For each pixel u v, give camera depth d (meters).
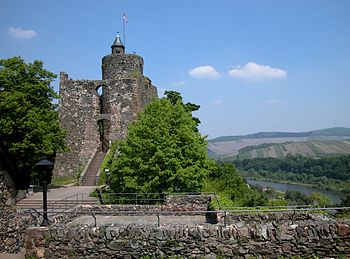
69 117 42.16
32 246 9.10
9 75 28.48
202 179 22.45
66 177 40.47
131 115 42.16
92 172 35.97
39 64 30.44
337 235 8.49
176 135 22.52
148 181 21.73
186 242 8.77
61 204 22.14
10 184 10.54
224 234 8.71
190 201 17.59
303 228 8.60
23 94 27.75
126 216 16.14
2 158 10.20
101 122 43.56
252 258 8.50
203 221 14.62
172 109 23.89
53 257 9.01
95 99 42.78
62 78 42.78
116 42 47.47
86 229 9.08
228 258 8.60
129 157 22.67
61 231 9.09
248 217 12.75
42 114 29.81
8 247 10.19
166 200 18.28
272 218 12.57
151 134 22.47
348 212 13.40
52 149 28.97
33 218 11.77
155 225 9.16
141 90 44.34
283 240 8.55
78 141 41.78
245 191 39.53
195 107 43.03
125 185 22.05
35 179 28.86
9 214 10.41
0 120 25.88
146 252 8.82
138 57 44.97
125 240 8.89
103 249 8.91
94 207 17.02
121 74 43.97
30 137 27.03
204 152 22.75
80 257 8.94
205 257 8.64
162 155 21.30
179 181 21.67
